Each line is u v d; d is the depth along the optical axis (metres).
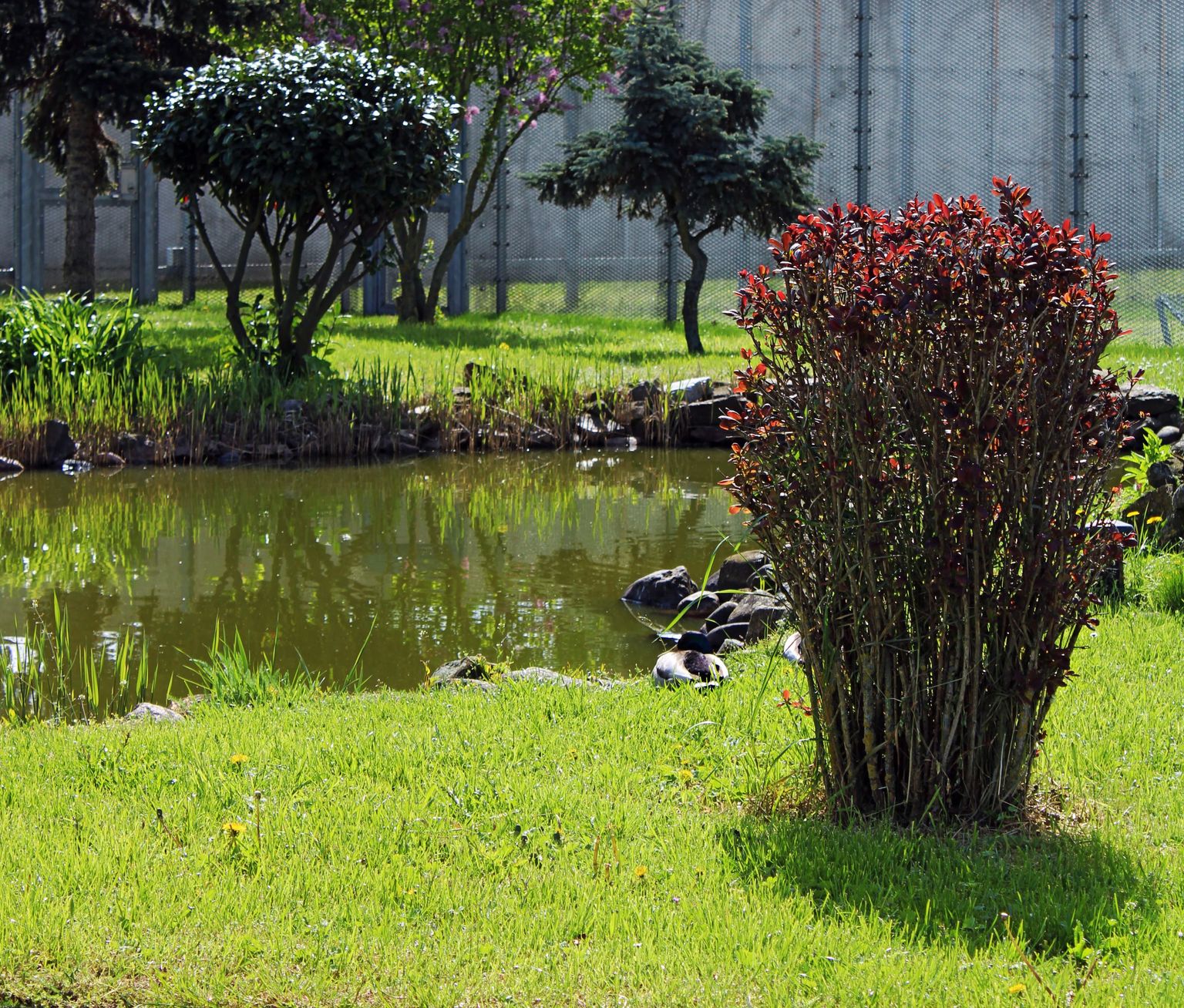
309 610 8.67
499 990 3.47
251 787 4.87
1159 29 31.05
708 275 31.53
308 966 3.61
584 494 13.37
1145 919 3.81
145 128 16.05
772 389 4.54
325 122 15.34
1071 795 4.83
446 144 16.28
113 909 3.86
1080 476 4.47
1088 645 6.66
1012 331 4.25
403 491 13.50
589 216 32.28
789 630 6.79
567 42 26.62
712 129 21.16
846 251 4.40
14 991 3.50
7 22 24.77
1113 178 31.52
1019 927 3.74
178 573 9.73
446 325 27.91
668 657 6.58
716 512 12.34
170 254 33.97
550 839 4.39
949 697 4.46
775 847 4.33
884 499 4.40
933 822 4.46
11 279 33.69
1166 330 25.92
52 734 5.64
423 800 4.68
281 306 16.81
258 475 14.52
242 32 25.75
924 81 32.12
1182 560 7.95
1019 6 31.73
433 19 25.25
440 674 6.88
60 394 15.52
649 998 3.42
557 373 17.81
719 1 32.47
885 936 3.72
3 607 8.72
